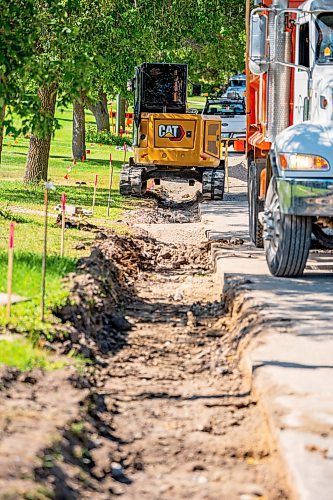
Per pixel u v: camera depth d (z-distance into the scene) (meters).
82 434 14.59
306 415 15.30
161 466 14.63
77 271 25.81
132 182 56.28
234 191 63.84
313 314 22.67
